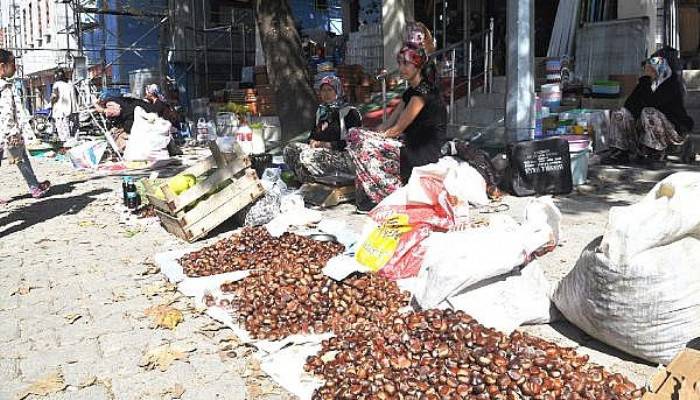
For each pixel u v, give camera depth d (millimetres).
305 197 7340
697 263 3104
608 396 2732
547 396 2746
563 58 10203
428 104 5930
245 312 4031
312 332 3770
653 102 8367
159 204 6309
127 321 4195
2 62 7887
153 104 13359
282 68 8914
